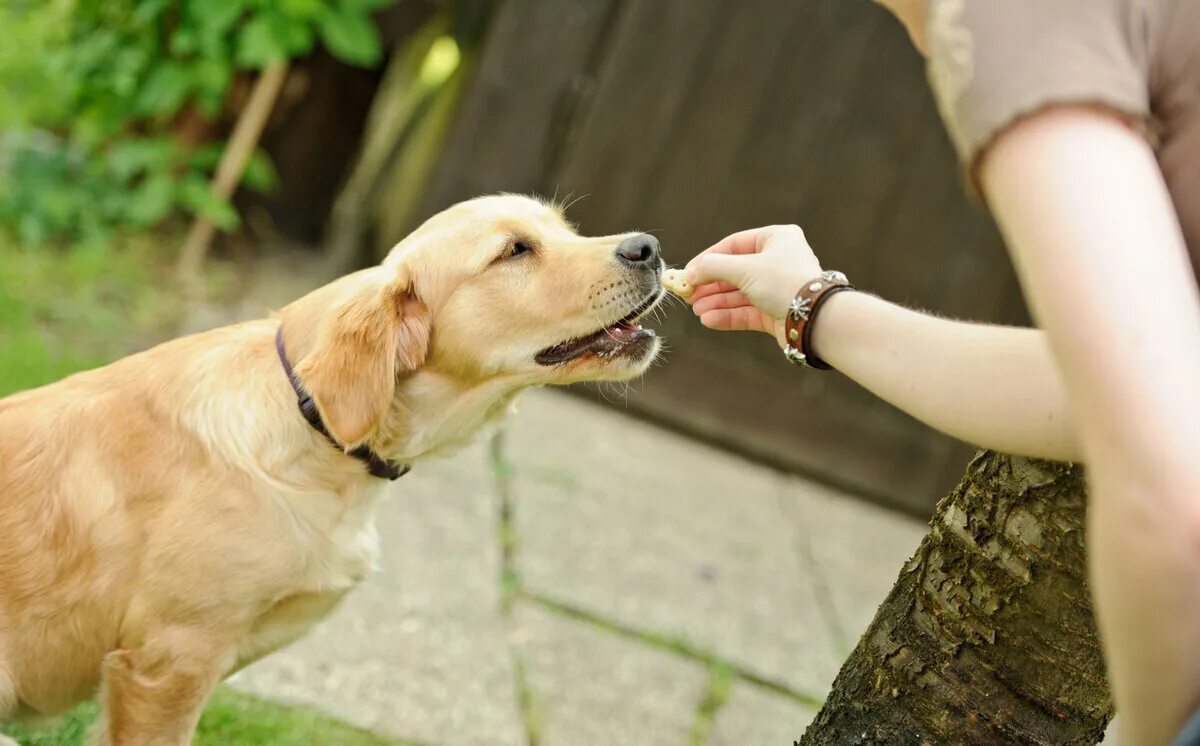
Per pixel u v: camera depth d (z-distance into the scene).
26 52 5.91
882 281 5.77
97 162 5.91
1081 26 1.18
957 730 2.01
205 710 2.78
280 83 5.98
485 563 4.01
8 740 2.17
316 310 2.52
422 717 3.09
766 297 2.03
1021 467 1.92
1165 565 1.05
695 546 4.69
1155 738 1.16
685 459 5.64
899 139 5.61
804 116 5.64
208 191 5.73
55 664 2.38
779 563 4.78
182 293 5.56
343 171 6.57
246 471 2.34
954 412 1.69
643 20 5.59
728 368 5.89
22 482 2.35
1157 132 1.25
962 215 5.64
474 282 2.61
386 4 5.84
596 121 5.69
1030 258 1.15
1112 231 1.11
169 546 2.28
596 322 2.62
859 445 5.94
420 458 2.67
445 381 2.62
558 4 5.60
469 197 5.73
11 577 2.32
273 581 2.35
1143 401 1.06
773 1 5.54
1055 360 1.16
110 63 5.83
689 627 4.02
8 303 4.71
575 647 3.68
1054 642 1.90
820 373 5.88
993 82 1.18
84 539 2.31
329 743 2.84
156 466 2.34
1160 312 1.09
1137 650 1.11
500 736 3.11
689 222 5.79
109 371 2.51
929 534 2.12
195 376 2.43
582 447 5.32
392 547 3.91
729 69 5.62
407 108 7.38
